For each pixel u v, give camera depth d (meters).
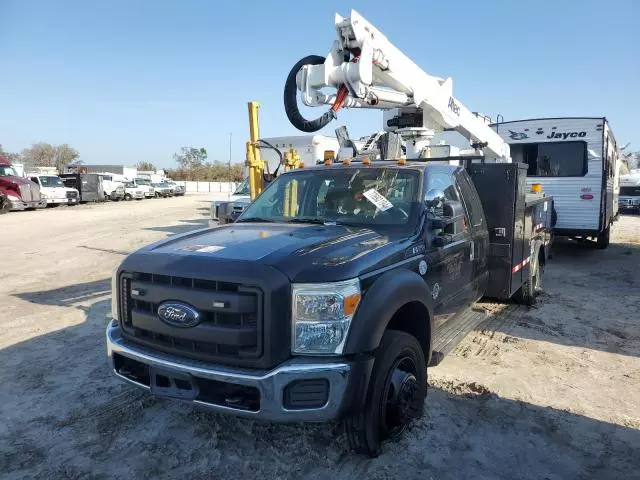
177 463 3.43
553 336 6.02
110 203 37.25
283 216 4.59
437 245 4.12
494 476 3.28
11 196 26.36
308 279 2.99
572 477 3.29
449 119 6.47
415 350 3.61
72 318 6.73
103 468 3.38
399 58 5.34
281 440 3.68
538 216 7.21
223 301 2.96
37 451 3.58
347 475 3.27
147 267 3.28
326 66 4.88
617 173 17.05
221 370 2.98
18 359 5.27
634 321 6.62
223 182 75.25
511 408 4.19
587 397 4.41
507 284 5.62
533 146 12.09
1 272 10.11
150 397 4.38
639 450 3.60
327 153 5.72
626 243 15.05
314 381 2.94
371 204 4.27
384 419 3.34
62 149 89.56
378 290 3.20
